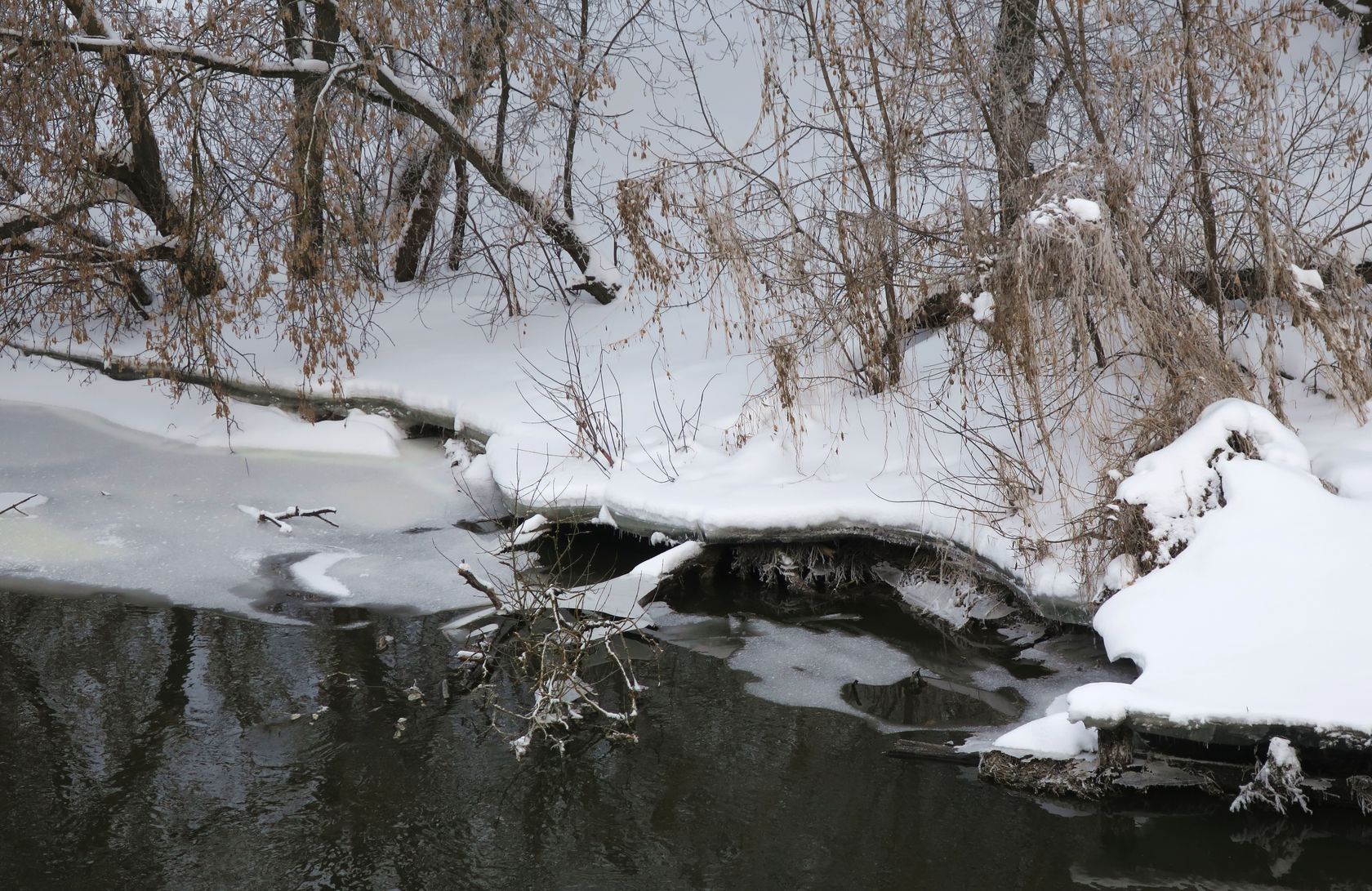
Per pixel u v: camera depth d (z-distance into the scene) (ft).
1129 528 22.26
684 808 19.52
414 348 40.70
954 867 17.80
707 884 17.62
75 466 35.17
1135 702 18.30
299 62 37.11
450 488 33.78
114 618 26.63
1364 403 24.94
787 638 25.40
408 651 25.02
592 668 24.34
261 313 38.91
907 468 27.61
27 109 35.01
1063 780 19.47
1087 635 24.16
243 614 26.84
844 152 30.94
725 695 23.12
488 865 18.16
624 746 21.40
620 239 44.91
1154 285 24.99
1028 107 28.99
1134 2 27.22
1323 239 26.94
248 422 37.37
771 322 32.27
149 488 33.71
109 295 41.37
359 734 21.83
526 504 29.73
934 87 29.37
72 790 20.10
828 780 20.16
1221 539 20.89
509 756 21.11
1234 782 19.13
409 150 42.91
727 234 30.63
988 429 28.02
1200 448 22.40
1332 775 18.60
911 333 31.60
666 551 27.53
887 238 30.07
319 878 17.84
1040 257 24.32
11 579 28.53
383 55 39.70
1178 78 26.40
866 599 26.99
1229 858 17.72
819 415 30.89
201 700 23.09
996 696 22.68
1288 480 21.29
